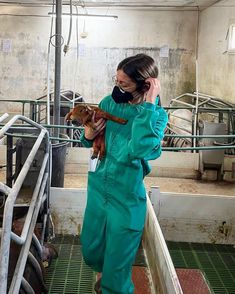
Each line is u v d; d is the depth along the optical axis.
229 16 6.35
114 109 1.68
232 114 5.17
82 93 8.80
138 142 1.49
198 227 2.92
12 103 8.75
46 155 2.66
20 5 8.37
